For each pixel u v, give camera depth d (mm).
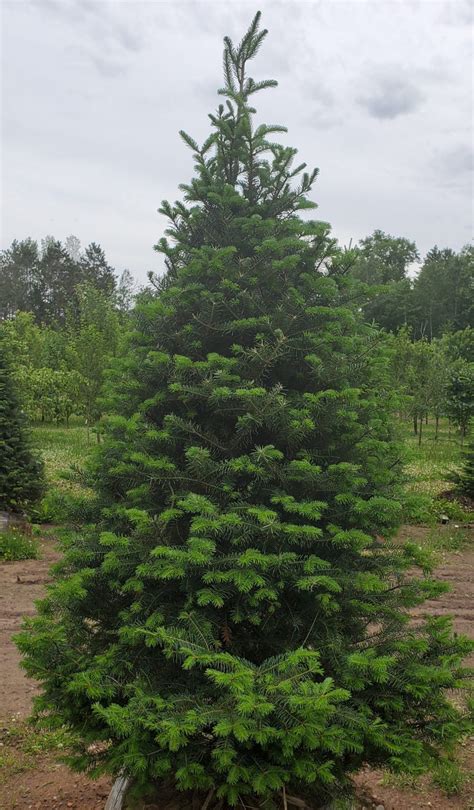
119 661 2885
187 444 3236
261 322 3318
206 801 2807
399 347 22500
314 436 3309
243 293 3342
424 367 22344
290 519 3119
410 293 60375
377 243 72938
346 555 3129
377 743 2598
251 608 2896
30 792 4121
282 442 3258
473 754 4664
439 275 61500
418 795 4258
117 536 3076
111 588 3090
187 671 2889
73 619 3221
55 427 24281
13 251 73188
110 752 2842
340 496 3002
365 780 4441
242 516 2949
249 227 3527
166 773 2701
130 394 3512
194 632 2760
